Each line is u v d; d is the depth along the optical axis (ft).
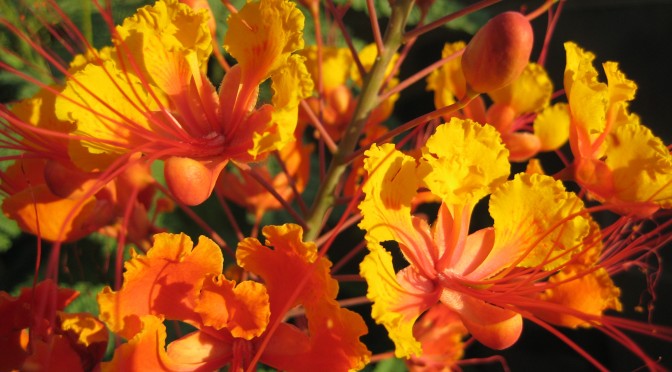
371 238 0.62
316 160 1.20
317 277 0.60
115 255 0.94
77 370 0.65
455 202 0.68
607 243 0.81
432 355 0.85
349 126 0.74
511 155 0.85
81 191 0.70
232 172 0.94
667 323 1.22
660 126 1.47
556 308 0.66
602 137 0.75
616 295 0.72
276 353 0.64
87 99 0.69
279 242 0.61
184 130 0.72
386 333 1.08
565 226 0.68
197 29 0.71
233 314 0.64
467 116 0.87
